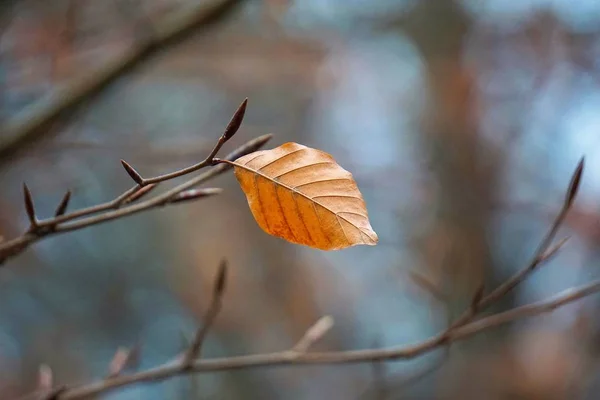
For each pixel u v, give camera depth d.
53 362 3.01
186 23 1.37
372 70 3.02
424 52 3.02
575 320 2.53
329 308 3.46
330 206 0.69
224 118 2.70
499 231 3.01
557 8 2.73
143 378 0.89
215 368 0.89
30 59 1.63
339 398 3.06
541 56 2.82
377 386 1.15
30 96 1.66
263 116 2.94
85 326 3.19
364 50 2.75
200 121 2.66
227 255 3.40
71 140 1.78
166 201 0.76
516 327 2.71
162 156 1.68
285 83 2.60
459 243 2.96
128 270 3.34
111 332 3.23
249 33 2.05
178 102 2.62
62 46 1.62
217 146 0.68
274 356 0.89
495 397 2.48
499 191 3.09
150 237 3.38
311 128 3.13
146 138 1.81
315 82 2.67
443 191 3.16
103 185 2.30
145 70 1.47
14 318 3.05
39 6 1.61
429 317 2.94
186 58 2.05
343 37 2.37
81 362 3.09
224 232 3.46
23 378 2.95
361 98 3.15
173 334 3.28
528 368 2.54
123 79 1.42
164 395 2.37
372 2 2.44
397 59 3.13
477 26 2.94
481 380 2.53
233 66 2.19
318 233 0.69
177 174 0.69
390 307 3.25
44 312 3.11
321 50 2.25
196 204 3.43
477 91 3.03
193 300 3.32
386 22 2.59
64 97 1.33
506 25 2.86
